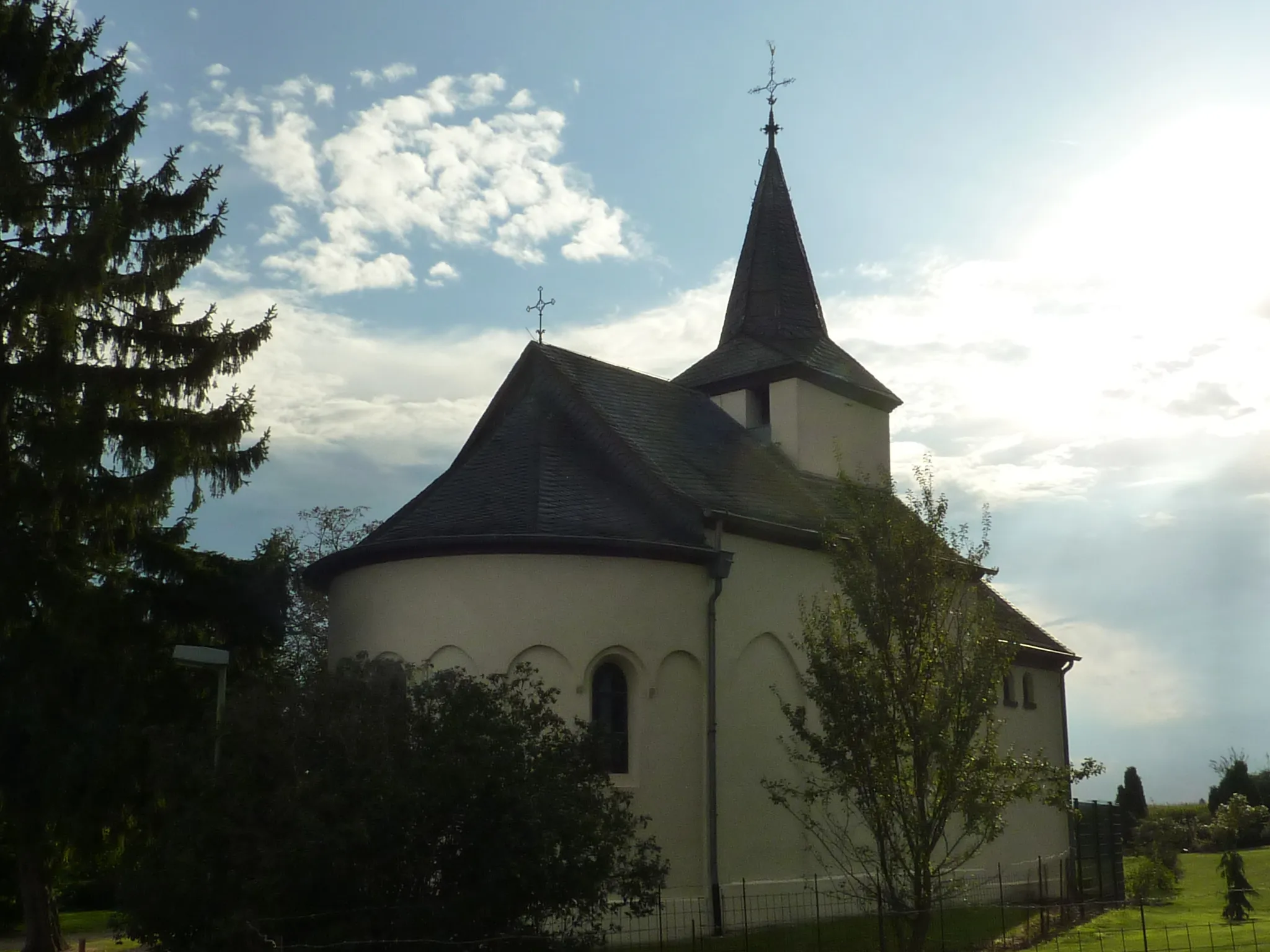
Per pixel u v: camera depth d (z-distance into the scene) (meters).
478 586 19.66
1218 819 51.09
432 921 12.55
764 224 31.17
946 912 23.56
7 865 29.17
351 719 13.30
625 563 19.98
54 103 20.95
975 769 14.68
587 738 14.62
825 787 18.61
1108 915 24.88
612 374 25.38
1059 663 32.94
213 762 13.57
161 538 21.67
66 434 18.77
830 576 23.50
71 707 19.09
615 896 17.94
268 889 12.28
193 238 21.69
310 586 22.36
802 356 28.42
